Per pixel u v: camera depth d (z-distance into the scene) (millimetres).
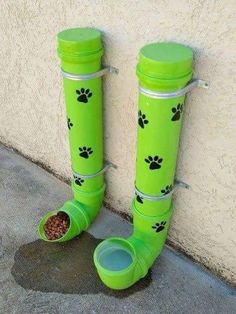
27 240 1884
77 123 1620
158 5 1297
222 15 1165
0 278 1704
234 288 1657
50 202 2102
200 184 1537
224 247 1599
